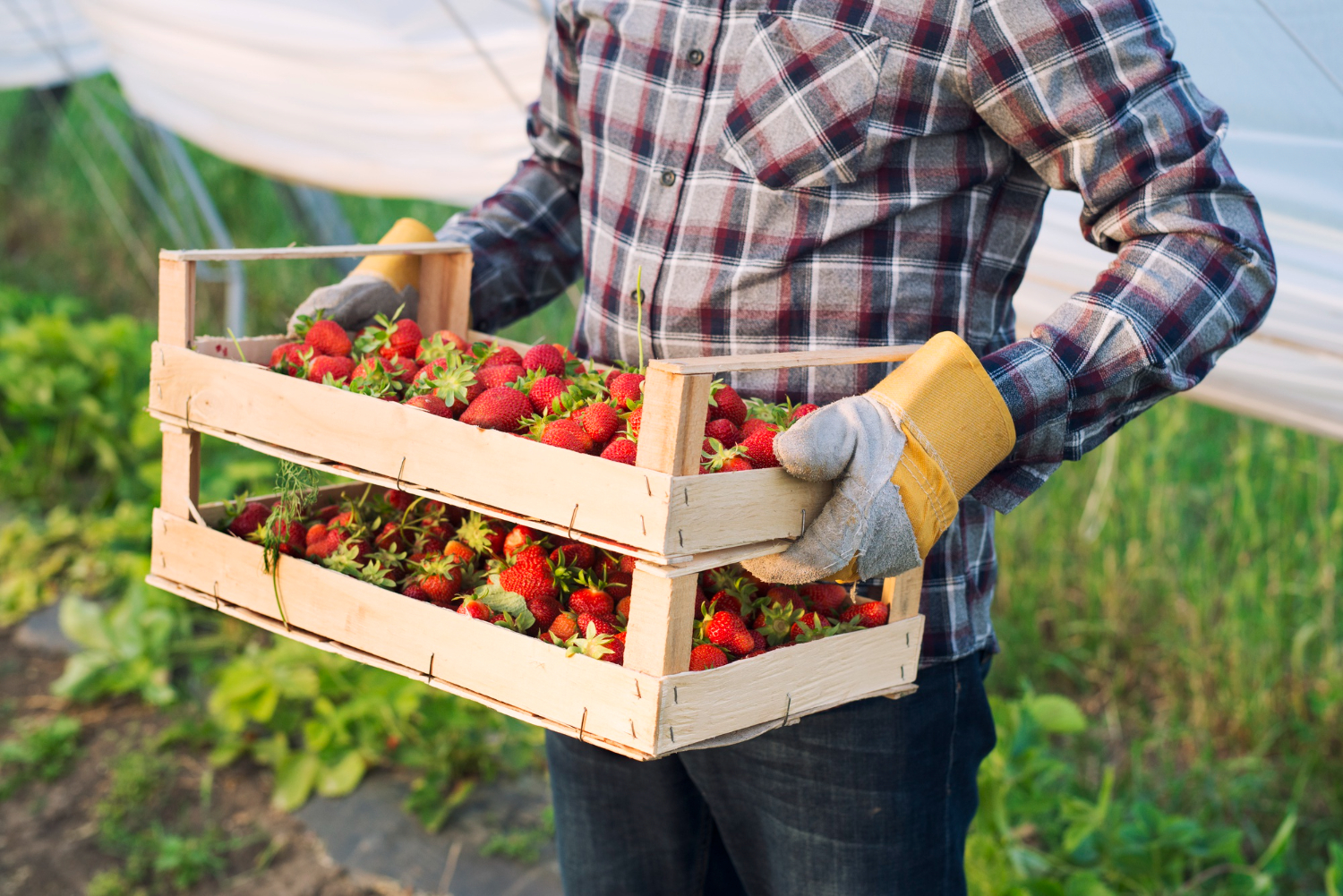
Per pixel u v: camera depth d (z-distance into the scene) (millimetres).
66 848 2580
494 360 1216
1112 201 1062
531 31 2225
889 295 1132
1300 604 3021
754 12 1127
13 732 3008
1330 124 1349
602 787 1352
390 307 1392
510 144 2709
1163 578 3176
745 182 1134
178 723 3051
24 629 3521
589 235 1326
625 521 885
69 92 6277
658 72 1196
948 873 1229
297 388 1102
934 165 1115
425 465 1015
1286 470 3148
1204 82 1417
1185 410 3338
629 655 918
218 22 2666
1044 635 3375
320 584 1119
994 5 1034
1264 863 2172
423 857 2510
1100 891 2018
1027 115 1058
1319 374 1812
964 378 950
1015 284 1223
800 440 896
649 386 869
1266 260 1042
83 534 4059
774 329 1152
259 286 5555
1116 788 2719
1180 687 3072
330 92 2799
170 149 4316
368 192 3432
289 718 2912
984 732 1273
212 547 1205
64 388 4355
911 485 925
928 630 1196
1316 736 2762
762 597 1088
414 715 2854
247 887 2455
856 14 1076
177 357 1195
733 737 963
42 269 6695
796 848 1221
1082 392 1012
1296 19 1237
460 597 1114
